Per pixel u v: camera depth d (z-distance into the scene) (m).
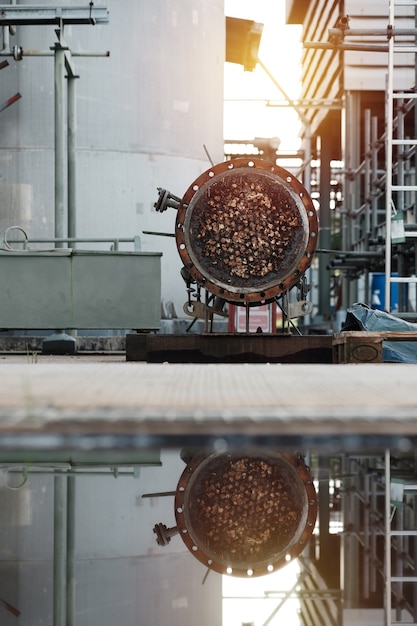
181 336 9.23
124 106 23.12
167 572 1.57
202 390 3.86
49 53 17.98
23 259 13.99
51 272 13.95
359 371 5.66
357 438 2.48
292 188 9.04
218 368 6.11
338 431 2.56
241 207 9.03
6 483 2.16
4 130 22.58
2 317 14.02
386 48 16.95
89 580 1.51
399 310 21.89
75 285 13.91
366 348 8.26
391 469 2.26
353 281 33.34
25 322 14.00
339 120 40.31
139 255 13.82
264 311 22.38
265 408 2.98
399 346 8.68
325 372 5.51
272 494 2.08
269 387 4.08
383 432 2.56
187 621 1.33
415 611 1.41
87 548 1.69
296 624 1.34
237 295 9.06
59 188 17.89
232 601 1.44
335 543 1.74
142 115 23.33
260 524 1.86
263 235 9.05
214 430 2.53
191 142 24.25
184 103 24.08
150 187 23.41
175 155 23.86
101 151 22.98
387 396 3.56
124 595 1.44
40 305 13.98
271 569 1.59
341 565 1.61
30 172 22.53
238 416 2.76
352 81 33.38
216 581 1.53
